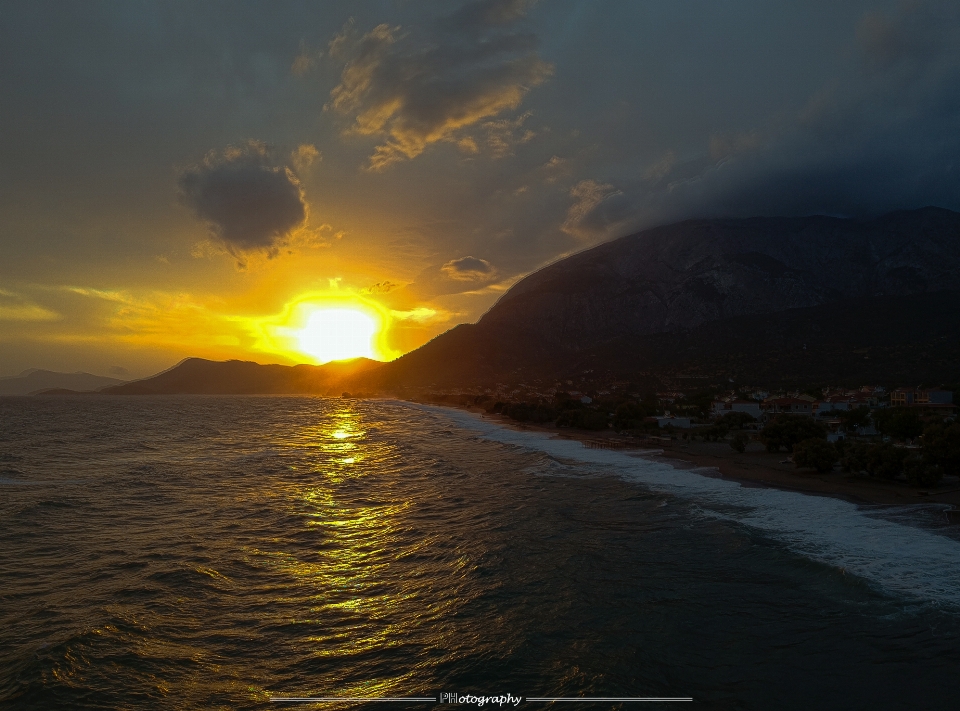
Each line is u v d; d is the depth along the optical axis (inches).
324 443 2888.8
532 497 1366.9
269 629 632.4
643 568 824.9
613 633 620.1
